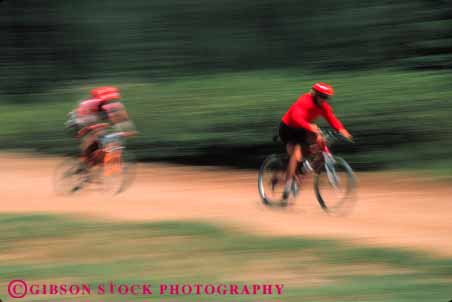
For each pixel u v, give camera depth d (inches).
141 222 1062.4
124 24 2423.7
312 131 1190.3
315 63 2169.0
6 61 2492.6
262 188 1349.7
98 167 1454.2
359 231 1108.5
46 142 1984.5
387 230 1133.1
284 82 1914.4
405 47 2074.3
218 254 872.3
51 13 2500.0
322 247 919.7
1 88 2460.6
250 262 838.5
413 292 721.0
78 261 834.2
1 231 978.7
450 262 861.8
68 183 1478.8
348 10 2150.6
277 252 887.7
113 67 2426.2
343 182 1231.5
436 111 1654.8
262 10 2258.9
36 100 2377.0
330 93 1169.4
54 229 991.0
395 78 1804.9
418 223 1216.2
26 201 1386.6
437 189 1524.4
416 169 1652.3
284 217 1224.8
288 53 2229.3
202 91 1895.9
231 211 1289.4
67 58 2482.8
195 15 2342.5
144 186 1604.3
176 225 1034.1
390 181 1605.6
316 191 1268.5
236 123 1771.7
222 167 1835.6
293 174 1252.5
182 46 2349.9
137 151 1868.8
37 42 2507.4
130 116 1863.9
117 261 833.5
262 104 1763.0
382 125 1678.2
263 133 1761.8
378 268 827.4
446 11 2042.3
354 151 1723.7
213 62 2315.5
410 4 2079.2
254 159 1820.9
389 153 1690.5
